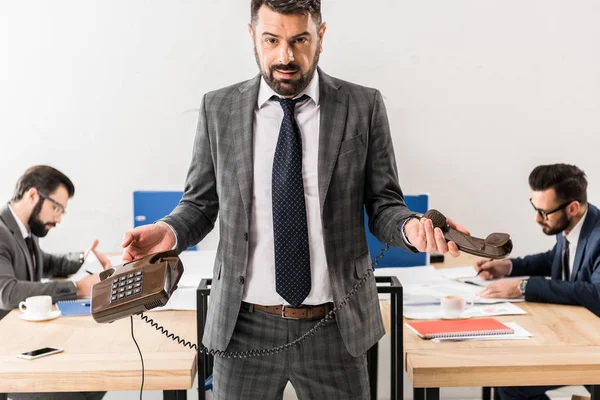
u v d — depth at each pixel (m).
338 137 1.57
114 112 3.38
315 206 1.57
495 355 1.85
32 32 3.32
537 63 3.38
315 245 1.57
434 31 3.36
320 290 1.57
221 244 1.62
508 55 3.38
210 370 2.21
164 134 3.39
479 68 3.38
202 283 1.97
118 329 2.09
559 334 2.02
